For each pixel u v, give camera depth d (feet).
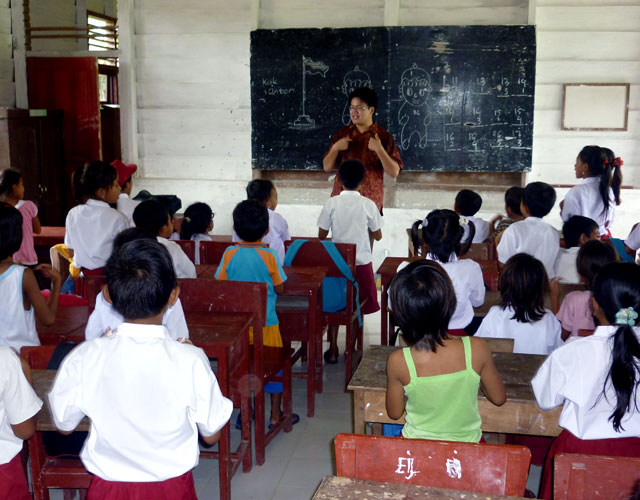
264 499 8.30
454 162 19.66
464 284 8.88
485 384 5.75
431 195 20.30
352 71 19.65
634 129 19.08
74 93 22.48
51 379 6.43
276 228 12.51
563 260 11.20
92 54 22.13
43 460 6.66
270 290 9.69
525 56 18.70
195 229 12.21
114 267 4.85
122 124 21.42
